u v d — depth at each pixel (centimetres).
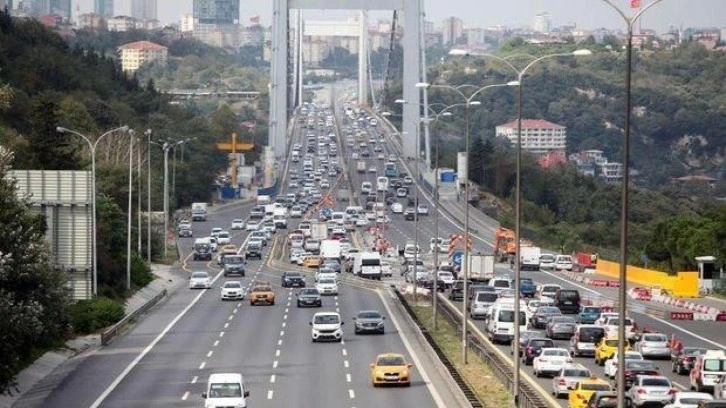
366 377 19150
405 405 16638
